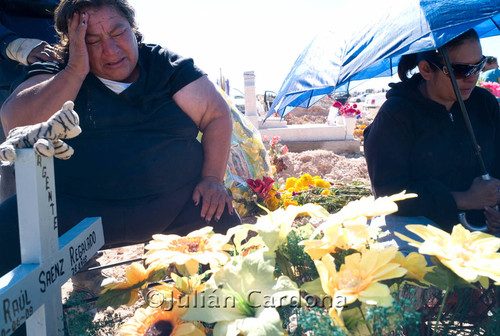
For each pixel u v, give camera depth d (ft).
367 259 2.92
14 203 5.37
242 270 3.22
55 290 3.60
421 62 6.87
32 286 3.20
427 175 7.04
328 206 15.17
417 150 6.98
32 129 3.52
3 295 2.81
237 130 14.65
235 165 14.07
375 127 7.12
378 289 2.73
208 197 6.22
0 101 8.45
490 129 7.34
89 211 5.70
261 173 14.83
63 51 6.27
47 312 3.48
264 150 15.34
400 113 6.84
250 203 13.94
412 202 6.62
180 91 6.41
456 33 5.42
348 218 3.27
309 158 25.84
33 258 3.36
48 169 3.56
